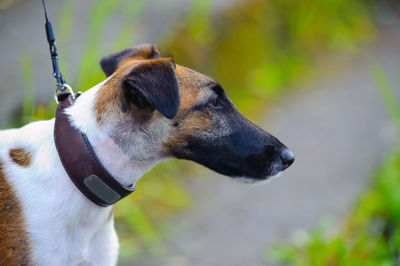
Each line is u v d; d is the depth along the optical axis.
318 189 6.07
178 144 3.16
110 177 2.89
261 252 4.91
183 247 5.02
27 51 6.04
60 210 2.90
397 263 4.50
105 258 3.21
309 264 4.56
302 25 10.16
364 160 6.70
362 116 7.97
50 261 2.92
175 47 7.08
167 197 5.85
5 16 7.08
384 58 10.27
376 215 5.21
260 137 3.36
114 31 6.76
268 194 6.04
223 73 7.98
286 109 8.17
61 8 7.36
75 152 2.86
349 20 11.31
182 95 3.12
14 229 2.88
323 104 8.38
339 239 4.61
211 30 7.89
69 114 2.96
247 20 8.77
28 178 2.95
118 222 5.22
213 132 3.22
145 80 2.80
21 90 5.36
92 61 5.30
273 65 9.10
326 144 7.16
